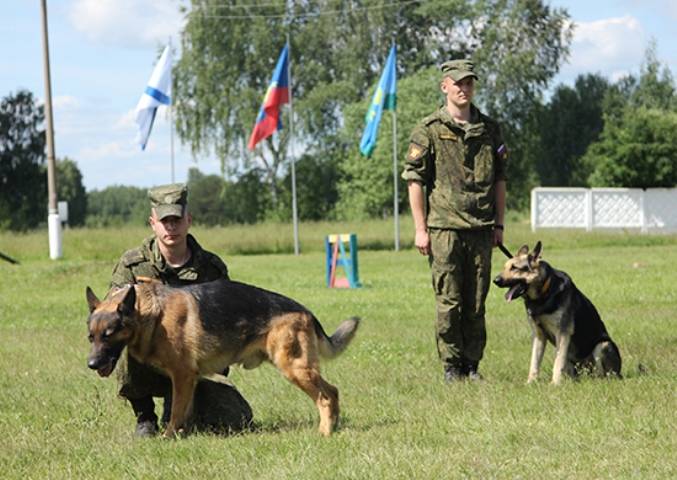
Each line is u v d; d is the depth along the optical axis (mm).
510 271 8797
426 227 9023
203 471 5812
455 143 8828
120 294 6555
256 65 56219
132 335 6551
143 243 7363
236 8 55938
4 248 32219
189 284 7207
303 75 57031
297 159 59031
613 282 18984
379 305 16359
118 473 5902
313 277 22547
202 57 56188
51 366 10641
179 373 6664
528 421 6781
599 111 65500
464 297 9016
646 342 11047
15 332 13992
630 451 5828
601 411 6910
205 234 36719
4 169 63594
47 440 6910
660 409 6887
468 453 5941
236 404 7266
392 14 56438
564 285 8836
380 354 10914
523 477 5352
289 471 5656
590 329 8953
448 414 7094
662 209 41125
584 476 5344
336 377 9383
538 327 8938
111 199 104312
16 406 8453
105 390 8945
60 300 18844
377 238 36031
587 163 57250
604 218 40969
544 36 55906
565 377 8820
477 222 8812
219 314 6691
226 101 55781
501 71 55500
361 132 51250
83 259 31766
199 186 73938
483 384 8469
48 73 31281
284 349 6730
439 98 49875
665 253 28797
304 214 58750
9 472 6059
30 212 64000
